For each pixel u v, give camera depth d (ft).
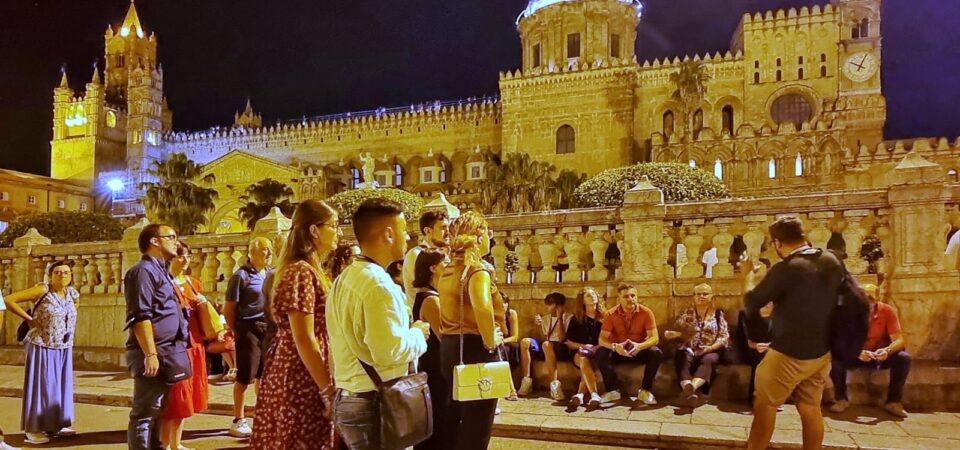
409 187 221.25
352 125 232.53
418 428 10.75
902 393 21.68
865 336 15.31
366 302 10.62
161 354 16.55
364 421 10.81
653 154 169.58
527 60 222.07
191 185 176.65
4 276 40.11
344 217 46.39
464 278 14.05
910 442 18.07
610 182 44.04
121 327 35.91
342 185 226.99
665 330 26.58
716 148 163.53
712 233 27.04
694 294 24.68
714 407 22.74
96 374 32.58
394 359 10.58
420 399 10.91
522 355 26.20
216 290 34.99
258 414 12.28
